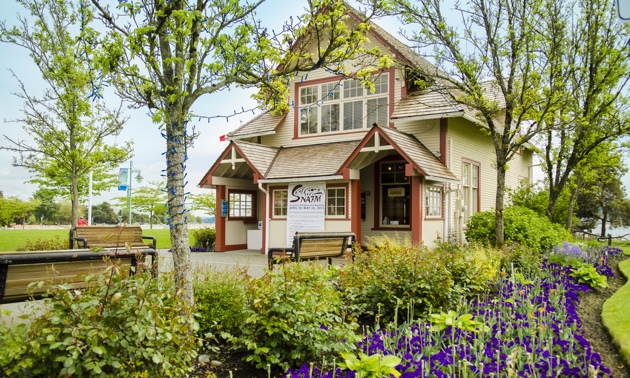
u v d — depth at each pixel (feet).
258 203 65.98
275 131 61.98
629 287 27.89
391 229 57.52
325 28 20.42
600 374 13.96
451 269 23.57
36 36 40.14
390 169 58.90
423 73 46.19
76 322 10.46
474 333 15.97
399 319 20.80
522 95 42.22
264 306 14.85
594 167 63.21
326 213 51.42
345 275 23.50
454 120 54.75
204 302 17.72
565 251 39.42
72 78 39.70
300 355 14.73
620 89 51.42
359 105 56.85
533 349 14.06
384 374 11.93
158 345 11.46
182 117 16.49
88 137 42.93
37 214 144.15
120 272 11.55
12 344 9.58
